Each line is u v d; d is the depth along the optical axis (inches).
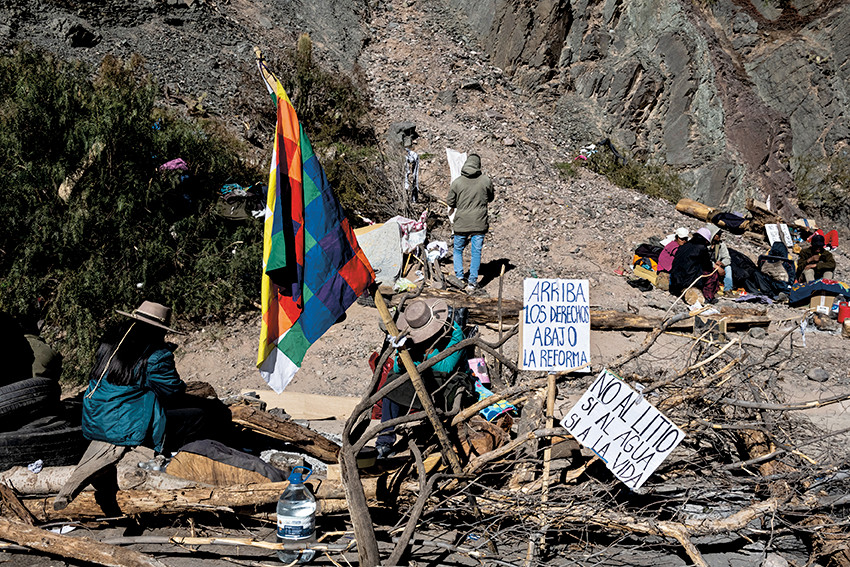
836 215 716.7
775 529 159.3
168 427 171.6
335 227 149.6
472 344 167.6
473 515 153.2
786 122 745.6
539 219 486.3
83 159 331.3
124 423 162.4
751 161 705.6
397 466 169.5
